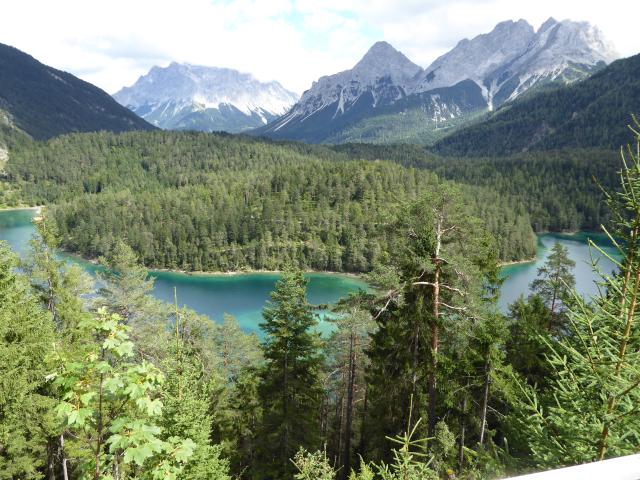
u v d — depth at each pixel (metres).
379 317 19.44
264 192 179.00
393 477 8.23
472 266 17.53
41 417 17.36
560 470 2.40
